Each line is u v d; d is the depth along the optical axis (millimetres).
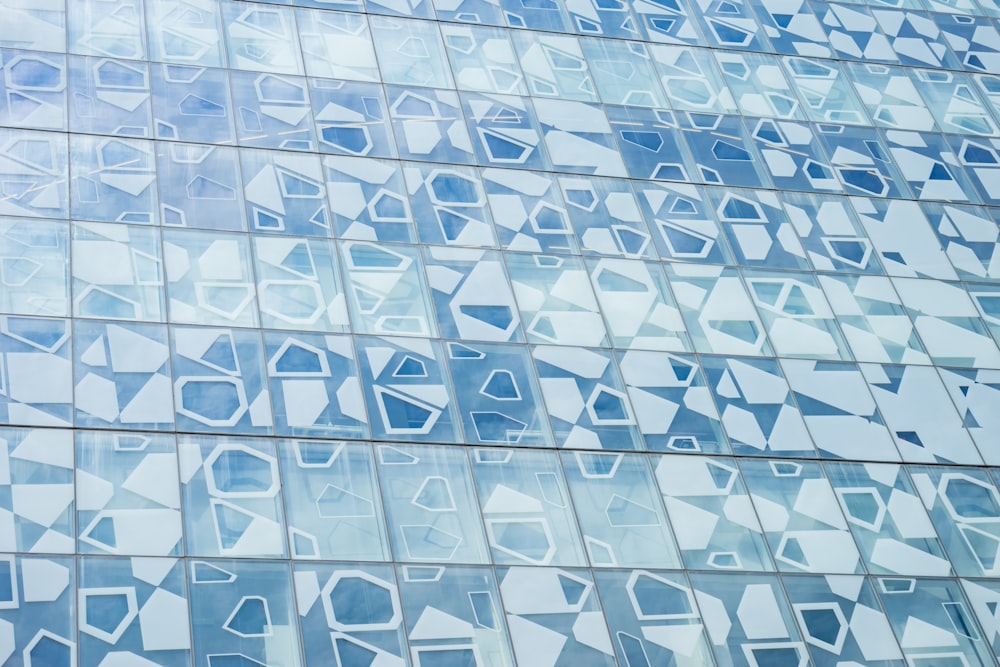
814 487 25547
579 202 29266
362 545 22609
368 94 29953
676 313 27750
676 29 33938
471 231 28000
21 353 23547
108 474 22406
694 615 23156
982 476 26609
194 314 24953
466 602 22375
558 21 33094
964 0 37062
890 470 26250
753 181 30938
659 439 25500
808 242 29984
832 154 32156
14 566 21031
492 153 29656
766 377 27172
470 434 24625
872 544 24953
